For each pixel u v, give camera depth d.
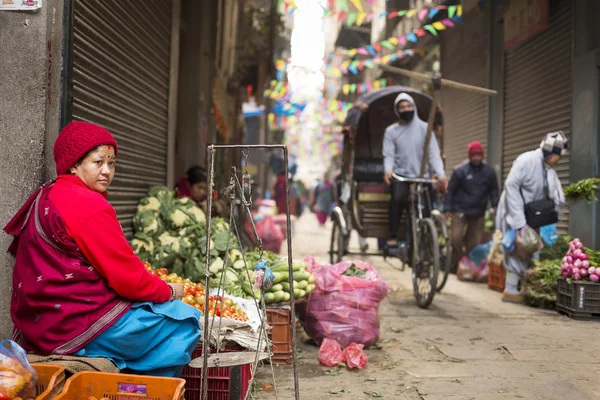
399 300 7.20
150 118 6.18
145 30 5.86
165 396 2.45
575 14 7.77
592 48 7.37
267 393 3.70
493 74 10.65
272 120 22.34
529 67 9.33
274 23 14.01
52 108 3.59
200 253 5.08
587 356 4.58
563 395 3.65
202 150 9.27
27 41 3.50
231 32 12.04
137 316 2.77
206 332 2.56
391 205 7.41
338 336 4.77
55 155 2.84
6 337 3.43
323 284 4.88
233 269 4.96
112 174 2.94
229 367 3.13
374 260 11.74
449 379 3.99
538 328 5.60
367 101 8.12
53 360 2.63
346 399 3.58
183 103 8.91
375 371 4.20
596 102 7.24
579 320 5.99
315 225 25.41
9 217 3.48
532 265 7.00
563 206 6.84
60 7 3.63
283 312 4.41
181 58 8.91
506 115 10.21
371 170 8.59
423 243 6.80
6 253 3.45
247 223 11.60
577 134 7.63
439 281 8.87
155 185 6.39
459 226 9.12
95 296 2.72
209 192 2.56
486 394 3.67
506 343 4.99
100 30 4.57
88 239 2.65
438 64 14.82
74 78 4.04
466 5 11.32
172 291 2.96
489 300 7.22
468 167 9.01
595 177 7.22
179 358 2.83
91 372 2.48
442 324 5.77
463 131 12.27
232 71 12.77
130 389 2.48
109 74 4.82
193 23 8.95
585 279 6.09
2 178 3.49
